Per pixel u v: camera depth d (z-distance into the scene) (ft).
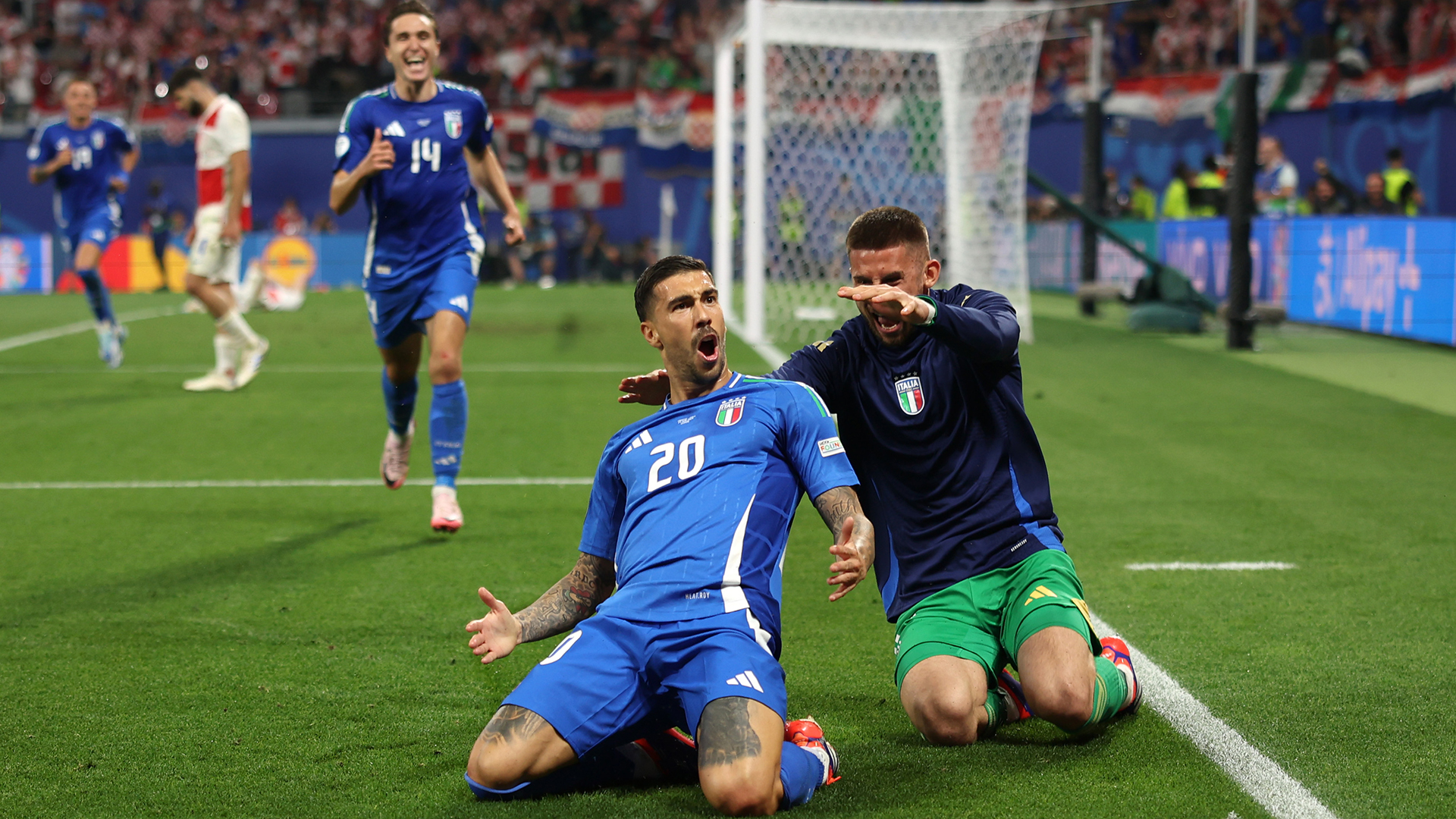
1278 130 240.94
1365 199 186.09
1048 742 37.11
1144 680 42.63
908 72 195.72
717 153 177.88
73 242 128.47
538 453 87.15
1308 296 158.20
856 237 38.78
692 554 33.78
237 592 54.49
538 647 47.06
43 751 36.86
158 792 33.91
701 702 31.78
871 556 32.53
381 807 32.83
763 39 141.08
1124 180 257.55
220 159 111.65
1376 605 52.01
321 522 67.92
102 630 48.96
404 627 49.47
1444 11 226.99
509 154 282.56
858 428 39.73
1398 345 142.20
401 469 70.03
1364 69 232.94
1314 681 42.50
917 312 35.68
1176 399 107.86
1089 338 151.33
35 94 313.94
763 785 30.25
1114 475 79.41
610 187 284.20
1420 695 40.98
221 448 88.99
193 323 177.47
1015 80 153.17
